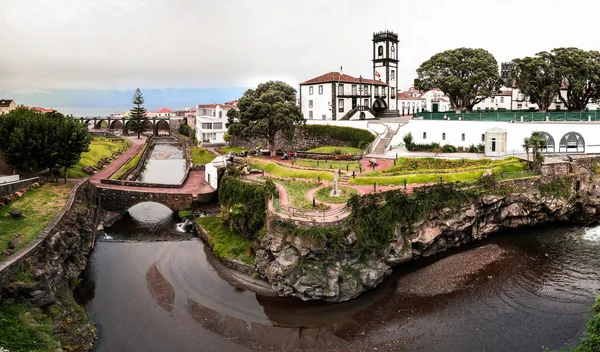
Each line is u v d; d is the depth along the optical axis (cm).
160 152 12656
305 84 10281
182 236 5503
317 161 6831
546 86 8038
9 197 4869
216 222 5559
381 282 4169
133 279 4372
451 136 7312
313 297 3856
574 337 3284
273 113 7481
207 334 3462
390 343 3297
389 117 10738
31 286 3306
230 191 5756
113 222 6066
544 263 4512
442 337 3344
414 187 4900
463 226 4906
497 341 3281
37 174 6231
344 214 4162
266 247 4241
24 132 5609
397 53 11669
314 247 3856
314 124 9306
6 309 3130
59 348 3028
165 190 6512
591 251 4822
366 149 7475
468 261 4566
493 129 6825
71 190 5372
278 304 3856
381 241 4250
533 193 5541
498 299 3828
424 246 4647
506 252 4781
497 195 5231
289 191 5206
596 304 3216
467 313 3641
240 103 7788
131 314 3750
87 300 3972
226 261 4600
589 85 8081
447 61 8762
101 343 3347
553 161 6009
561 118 6950
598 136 6500
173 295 4050
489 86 8631
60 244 4034
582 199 5753
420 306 3762
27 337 2966
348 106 10119
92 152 9038
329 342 3334
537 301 3788
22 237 3881
